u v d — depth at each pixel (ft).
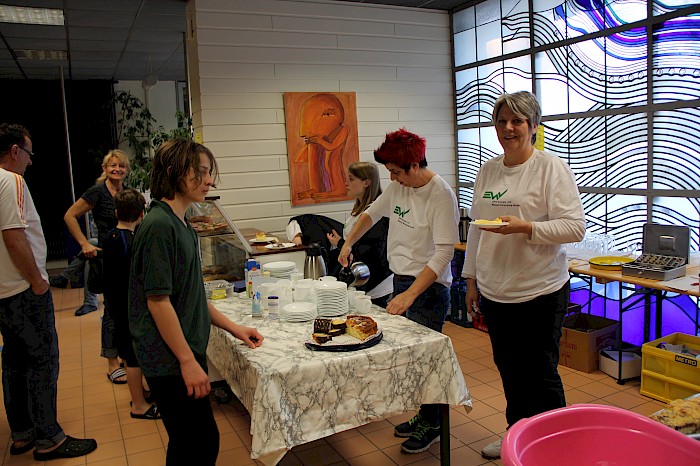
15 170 8.83
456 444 9.27
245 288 10.34
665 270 10.40
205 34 15.34
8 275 8.71
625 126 13.61
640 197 13.46
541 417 3.36
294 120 16.43
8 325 8.88
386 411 6.88
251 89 15.96
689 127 12.23
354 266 9.46
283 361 6.43
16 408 9.43
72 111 29.50
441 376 7.23
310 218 15.65
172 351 5.74
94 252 12.27
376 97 17.76
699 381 10.00
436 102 18.86
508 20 16.60
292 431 6.23
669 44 12.42
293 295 8.62
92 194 12.53
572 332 12.35
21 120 28.94
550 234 7.08
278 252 11.78
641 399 10.73
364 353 6.67
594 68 14.20
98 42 20.99
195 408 6.04
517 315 7.83
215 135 15.65
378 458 8.98
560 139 15.42
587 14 14.23
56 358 9.41
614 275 11.01
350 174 11.20
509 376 8.18
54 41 20.67
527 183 7.59
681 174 12.53
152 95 30.81
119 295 9.92
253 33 15.85
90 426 10.56
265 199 16.37
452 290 16.25
